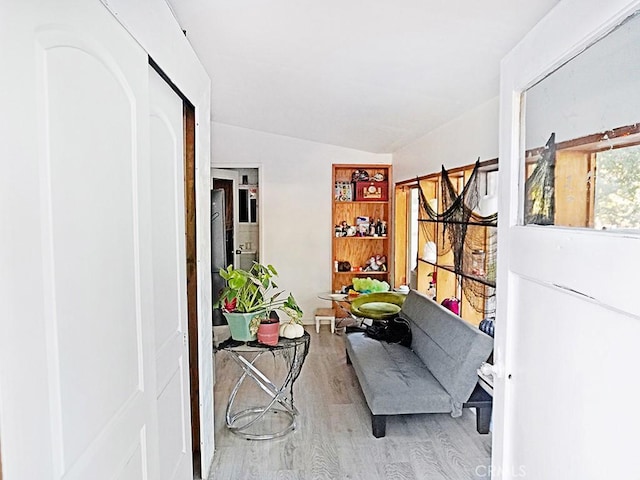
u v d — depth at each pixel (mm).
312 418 3314
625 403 905
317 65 3035
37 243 843
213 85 3947
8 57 753
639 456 863
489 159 3174
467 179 3730
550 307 1223
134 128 1365
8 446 750
